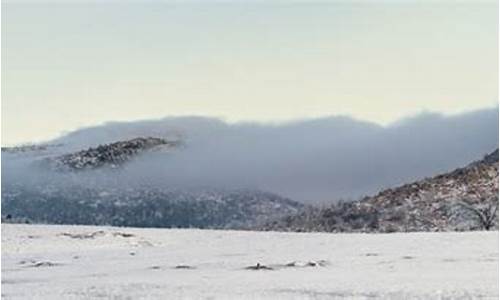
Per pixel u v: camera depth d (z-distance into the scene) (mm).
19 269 48344
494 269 42656
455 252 52969
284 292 34438
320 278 40281
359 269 44719
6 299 33375
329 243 66938
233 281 39625
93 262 52625
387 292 33656
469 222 110188
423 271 42562
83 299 32812
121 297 33156
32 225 80000
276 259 52625
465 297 31734
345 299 31891
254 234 80375
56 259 54844
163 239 73125
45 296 33938
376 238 69625
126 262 52406
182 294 33969
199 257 55875
